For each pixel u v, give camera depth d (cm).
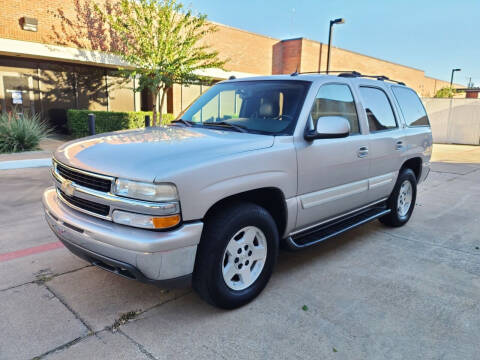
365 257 422
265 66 2295
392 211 507
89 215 280
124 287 340
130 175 253
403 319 298
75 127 1449
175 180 249
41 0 1336
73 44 1441
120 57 1553
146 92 1967
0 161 897
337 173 380
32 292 327
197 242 264
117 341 263
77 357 246
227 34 2027
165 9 1353
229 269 296
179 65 1382
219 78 2036
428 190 794
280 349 258
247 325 285
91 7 1466
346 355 254
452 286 356
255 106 376
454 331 284
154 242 246
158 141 308
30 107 1491
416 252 440
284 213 336
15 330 272
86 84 1644
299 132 339
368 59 2873
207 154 278
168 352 253
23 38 1314
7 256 400
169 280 260
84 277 357
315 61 2422
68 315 294
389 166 466
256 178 298
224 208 290
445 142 2105
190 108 438
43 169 883
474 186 838
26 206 585
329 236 382
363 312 307
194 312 302
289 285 352
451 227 539
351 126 408
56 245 433
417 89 3622
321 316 300
